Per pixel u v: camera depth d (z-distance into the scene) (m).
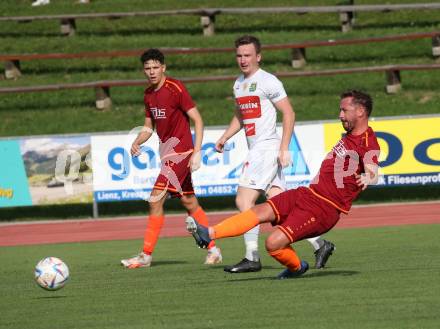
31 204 61.38
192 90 83.06
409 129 59.78
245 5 103.06
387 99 77.62
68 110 81.69
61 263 26.34
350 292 24.25
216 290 26.00
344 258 34.88
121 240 50.81
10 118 80.88
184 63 88.75
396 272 28.34
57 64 91.19
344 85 81.25
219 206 65.44
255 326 19.88
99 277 31.61
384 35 90.06
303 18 98.12
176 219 60.19
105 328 20.45
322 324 19.77
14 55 86.88
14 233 57.59
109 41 95.56
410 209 58.84
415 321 19.73
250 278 29.03
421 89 79.25
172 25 99.50
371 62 85.50
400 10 96.50
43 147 61.09
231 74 85.69
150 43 93.69
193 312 22.17
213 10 94.19
